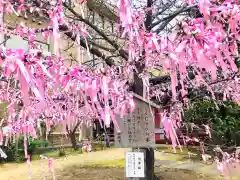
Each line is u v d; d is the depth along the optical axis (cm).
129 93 296
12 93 339
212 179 771
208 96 529
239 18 179
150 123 389
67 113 353
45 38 265
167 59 189
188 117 830
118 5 186
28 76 155
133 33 241
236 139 839
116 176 821
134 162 439
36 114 349
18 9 243
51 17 216
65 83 200
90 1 492
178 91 419
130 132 401
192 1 247
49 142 1302
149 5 468
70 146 1401
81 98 254
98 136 1102
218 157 469
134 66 308
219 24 178
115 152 1323
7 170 977
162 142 1216
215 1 202
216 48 171
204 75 410
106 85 210
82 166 995
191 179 779
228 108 869
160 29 506
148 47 205
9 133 365
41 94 173
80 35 320
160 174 830
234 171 706
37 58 172
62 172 902
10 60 155
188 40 172
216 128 861
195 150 947
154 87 470
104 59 414
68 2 388
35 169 975
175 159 1056
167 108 401
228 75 414
